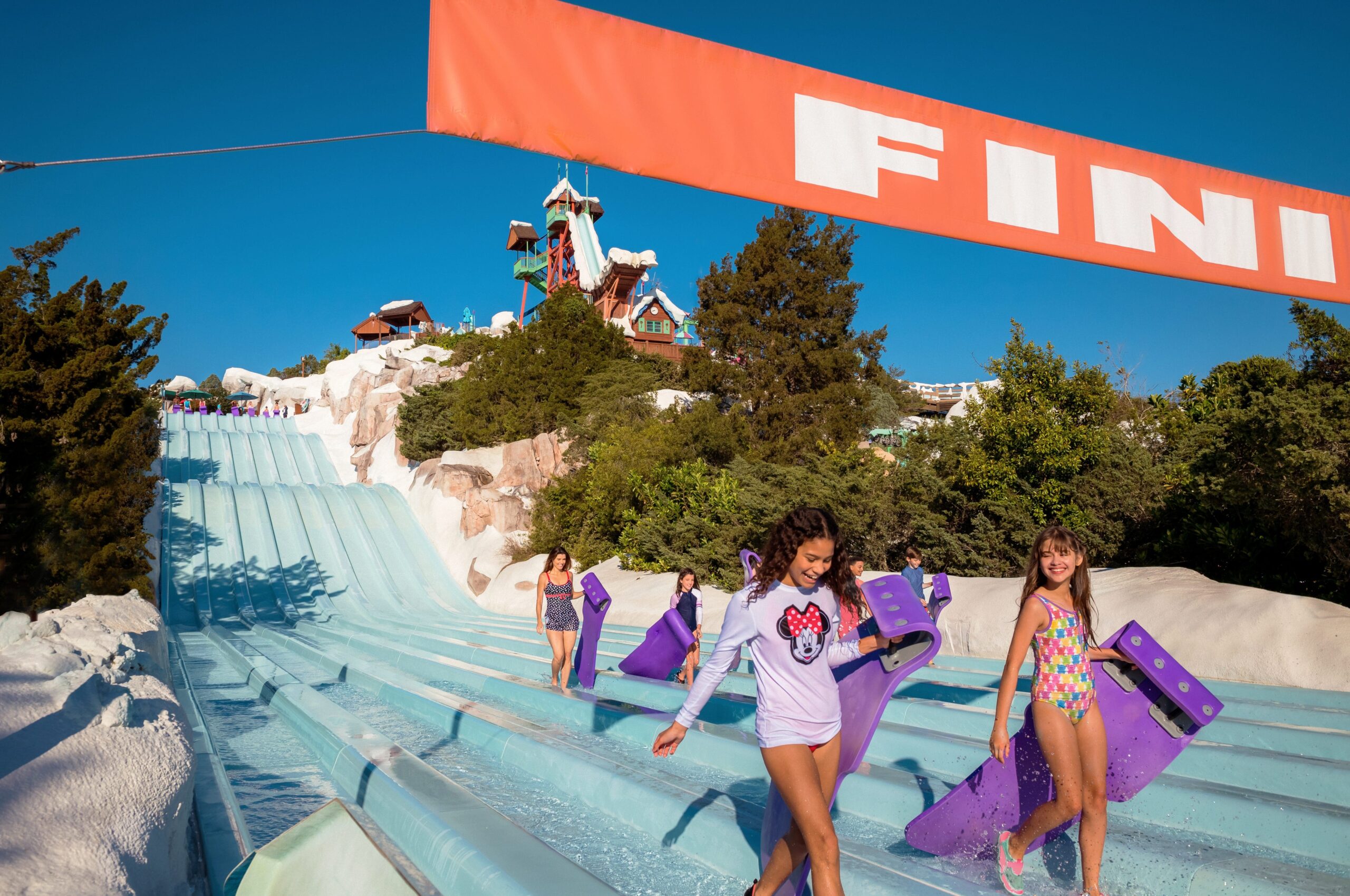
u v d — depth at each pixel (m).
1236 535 14.52
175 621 25.25
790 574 3.12
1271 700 8.67
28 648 3.68
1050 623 3.58
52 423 16.17
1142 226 5.05
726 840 4.18
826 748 3.05
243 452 44.75
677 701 8.70
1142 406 27.20
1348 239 5.61
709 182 4.14
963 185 4.64
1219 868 3.63
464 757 7.04
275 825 5.26
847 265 36.53
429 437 38.50
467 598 30.44
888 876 3.61
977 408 20.08
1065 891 3.77
